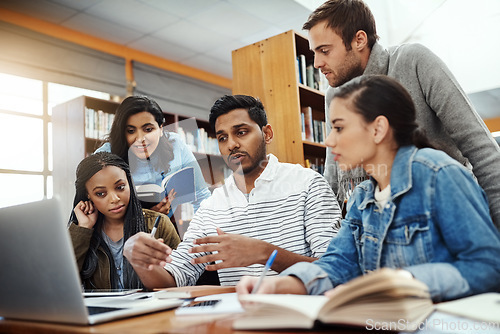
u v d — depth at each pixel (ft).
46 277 2.45
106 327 2.25
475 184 2.58
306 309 1.93
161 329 2.11
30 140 13.62
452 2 13.32
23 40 13.83
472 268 2.32
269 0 14.05
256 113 4.32
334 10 4.42
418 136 2.82
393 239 2.75
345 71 4.58
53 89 14.53
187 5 14.16
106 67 16.01
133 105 4.47
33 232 2.44
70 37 15.29
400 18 12.63
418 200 2.65
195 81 19.48
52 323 2.51
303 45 9.49
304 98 9.34
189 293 3.08
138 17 14.79
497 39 13.16
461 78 13.70
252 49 9.53
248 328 2.03
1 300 2.80
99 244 4.31
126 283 4.09
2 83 13.29
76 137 12.16
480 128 3.81
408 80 4.30
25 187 13.16
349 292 1.89
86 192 4.40
